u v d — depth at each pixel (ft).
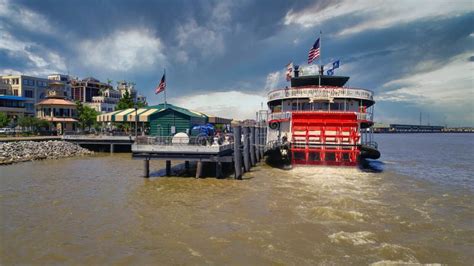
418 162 134.92
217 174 76.64
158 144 75.92
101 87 401.29
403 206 53.26
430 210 51.29
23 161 110.83
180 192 62.54
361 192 63.10
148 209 50.80
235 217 46.60
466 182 81.41
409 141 392.68
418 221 45.52
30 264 32.37
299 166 91.45
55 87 213.87
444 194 64.44
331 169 89.25
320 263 32.32
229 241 37.81
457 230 42.11
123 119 106.42
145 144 75.87
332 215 47.16
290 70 118.93
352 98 97.91
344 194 60.80
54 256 34.09
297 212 48.78
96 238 38.88
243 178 77.36
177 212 49.14
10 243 37.45
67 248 36.06
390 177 83.97
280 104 115.55
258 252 34.83
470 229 42.55
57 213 48.83
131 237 39.17
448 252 35.17
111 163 108.68
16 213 48.80
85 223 44.24
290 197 57.98
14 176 81.56
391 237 39.32
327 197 58.18
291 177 78.69
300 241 37.81
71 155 132.77
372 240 38.27
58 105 201.46
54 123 200.44
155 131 103.50
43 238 38.88
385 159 149.38
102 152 150.41
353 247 36.17
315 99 97.66
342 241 37.81
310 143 89.81
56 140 151.64
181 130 103.19
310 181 73.61
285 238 38.68
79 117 213.66
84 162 111.65
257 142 111.14
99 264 32.30
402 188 68.80
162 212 49.21
